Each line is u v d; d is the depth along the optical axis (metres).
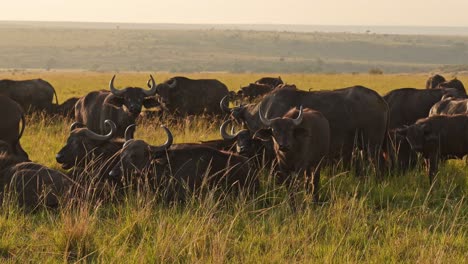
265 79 59.06
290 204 21.38
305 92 27.05
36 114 45.78
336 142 26.06
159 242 16.98
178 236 17.50
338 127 25.98
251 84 52.06
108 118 33.97
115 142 24.70
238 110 30.16
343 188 23.88
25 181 20.33
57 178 20.55
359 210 20.38
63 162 24.17
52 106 47.88
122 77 149.38
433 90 33.84
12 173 20.73
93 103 35.47
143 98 33.88
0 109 27.44
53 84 109.31
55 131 39.16
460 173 25.98
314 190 22.66
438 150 25.52
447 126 25.47
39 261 16.45
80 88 97.38
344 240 18.20
